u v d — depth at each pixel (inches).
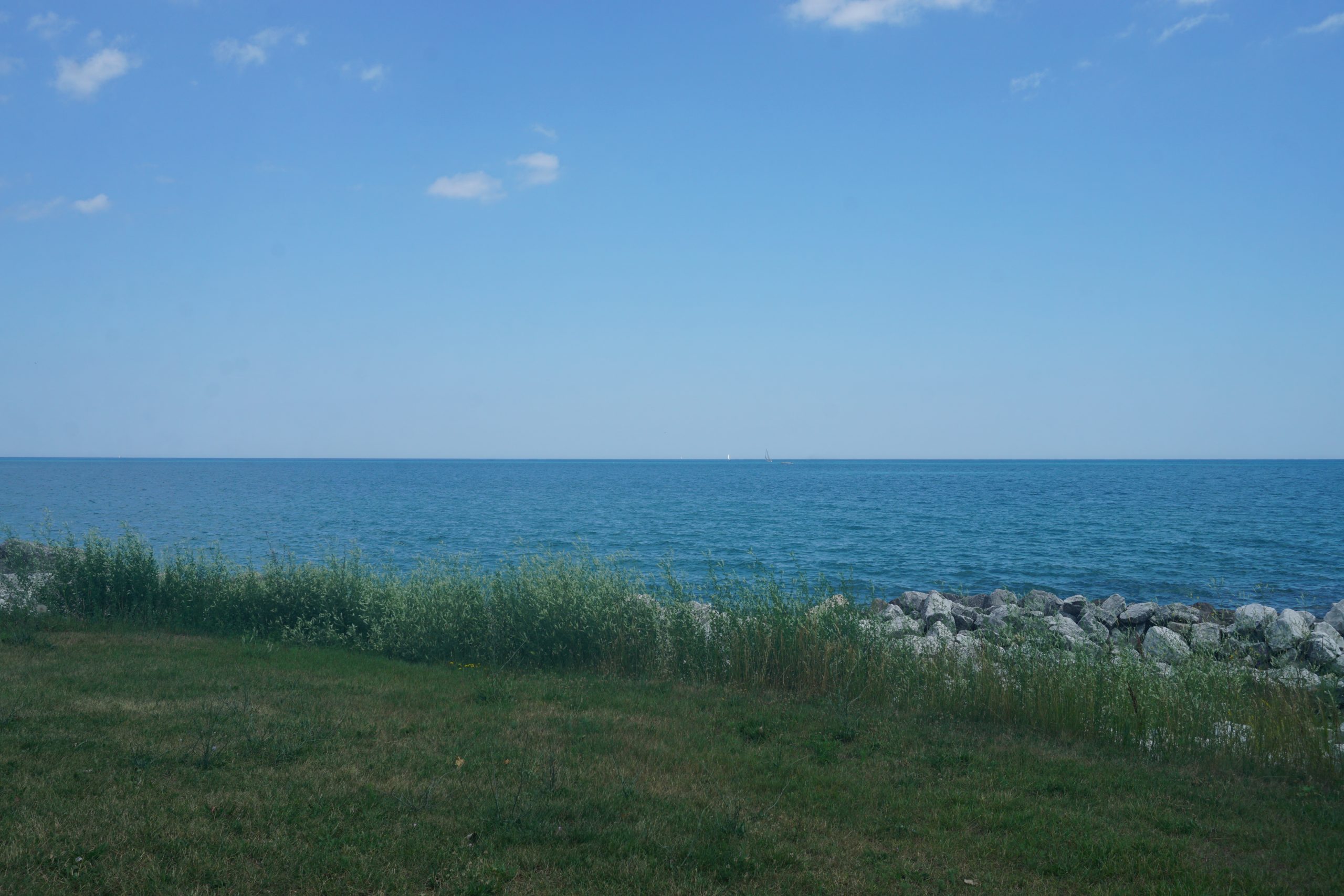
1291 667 405.7
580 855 225.6
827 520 2368.4
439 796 261.3
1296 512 2581.2
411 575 616.7
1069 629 665.6
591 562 584.7
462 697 400.5
